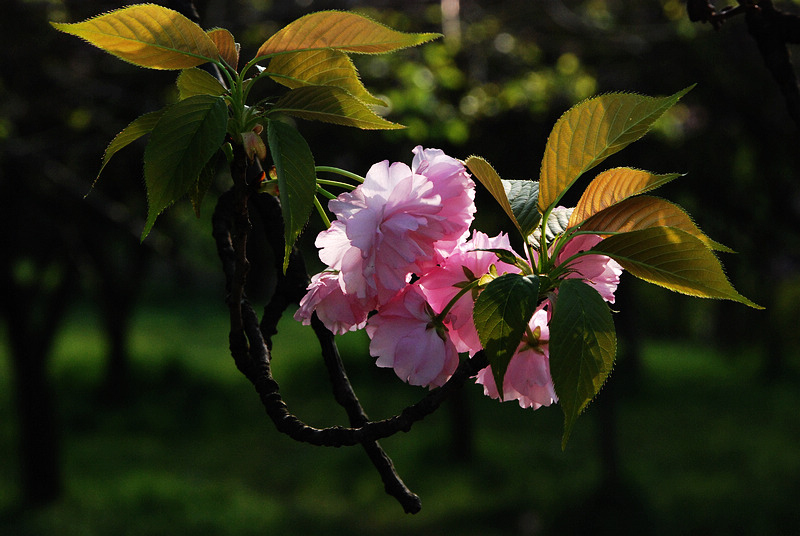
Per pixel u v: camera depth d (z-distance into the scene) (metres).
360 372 21.12
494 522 11.44
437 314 1.09
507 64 8.65
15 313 11.93
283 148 0.94
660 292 26.30
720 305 22.92
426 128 6.84
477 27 8.32
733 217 9.09
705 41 8.17
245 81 1.05
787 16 1.67
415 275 1.17
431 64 7.64
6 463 14.26
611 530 10.97
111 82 7.70
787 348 22.72
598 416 12.02
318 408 18.61
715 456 14.37
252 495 12.60
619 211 1.07
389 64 7.18
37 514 11.45
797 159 8.33
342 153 7.95
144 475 13.42
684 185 8.96
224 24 6.78
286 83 1.08
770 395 19.31
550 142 1.05
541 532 11.09
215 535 10.71
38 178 8.80
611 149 1.04
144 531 10.78
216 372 21.61
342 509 12.12
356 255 1.07
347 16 1.00
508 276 0.97
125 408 18.17
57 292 12.39
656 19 9.20
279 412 1.14
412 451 14.92
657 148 8.68
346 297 1.10
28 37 6.99
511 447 15.27
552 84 8.01
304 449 15.34
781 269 11.94
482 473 13.73
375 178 1.06
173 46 1.01
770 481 12.81
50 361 22.44
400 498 1.10
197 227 12.34
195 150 0.92
